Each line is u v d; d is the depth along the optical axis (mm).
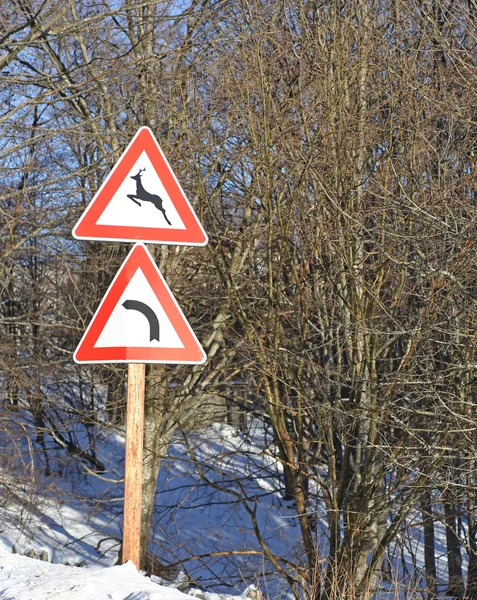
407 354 8750
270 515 16781
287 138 9742
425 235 8664
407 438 9148
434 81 10133
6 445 14117
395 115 9641
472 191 9227
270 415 10062
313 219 9539
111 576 4184
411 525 9484
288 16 10812
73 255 13352
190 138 10609
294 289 9789
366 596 7145
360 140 9523
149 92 11266
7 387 13359
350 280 9305
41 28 9523
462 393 8555
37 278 14008
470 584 11883
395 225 8969
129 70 10789
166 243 3982
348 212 9148
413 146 9086
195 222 4016
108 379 12547
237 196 11422
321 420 9750
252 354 10711
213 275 11070
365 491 9242
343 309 9477
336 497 9688
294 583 9727
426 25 10250
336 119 9672
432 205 8688
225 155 11352
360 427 9305
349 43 9992
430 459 8789
